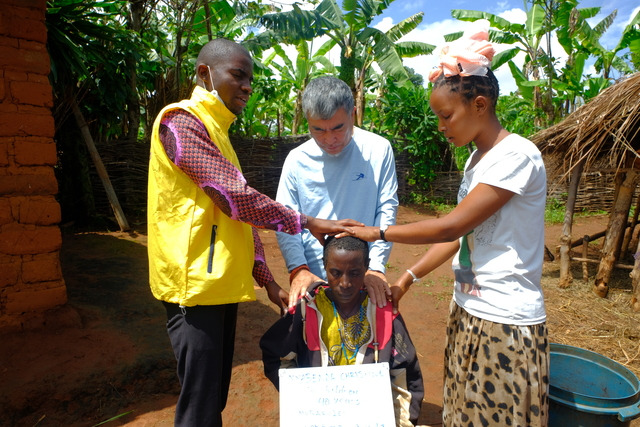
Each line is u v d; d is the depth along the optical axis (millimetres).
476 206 1528
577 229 8742
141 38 7746
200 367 1789
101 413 2689
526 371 1543
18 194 3266
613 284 5484
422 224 1613
